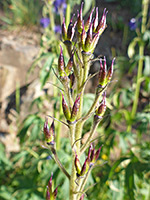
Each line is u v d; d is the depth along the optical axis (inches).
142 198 104.5
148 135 162.1
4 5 218.8
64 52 85.0
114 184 99.1
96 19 40.9
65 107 40.4
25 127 98.6
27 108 151.4
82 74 42.5
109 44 210.1
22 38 179.0
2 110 153.4
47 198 43.2
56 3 94.3
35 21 203.0
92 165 44.2
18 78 156.6
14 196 101.6
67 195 82.9
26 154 106.3
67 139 105.2
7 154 140.4
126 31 227.3
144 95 189.9
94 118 44.9
